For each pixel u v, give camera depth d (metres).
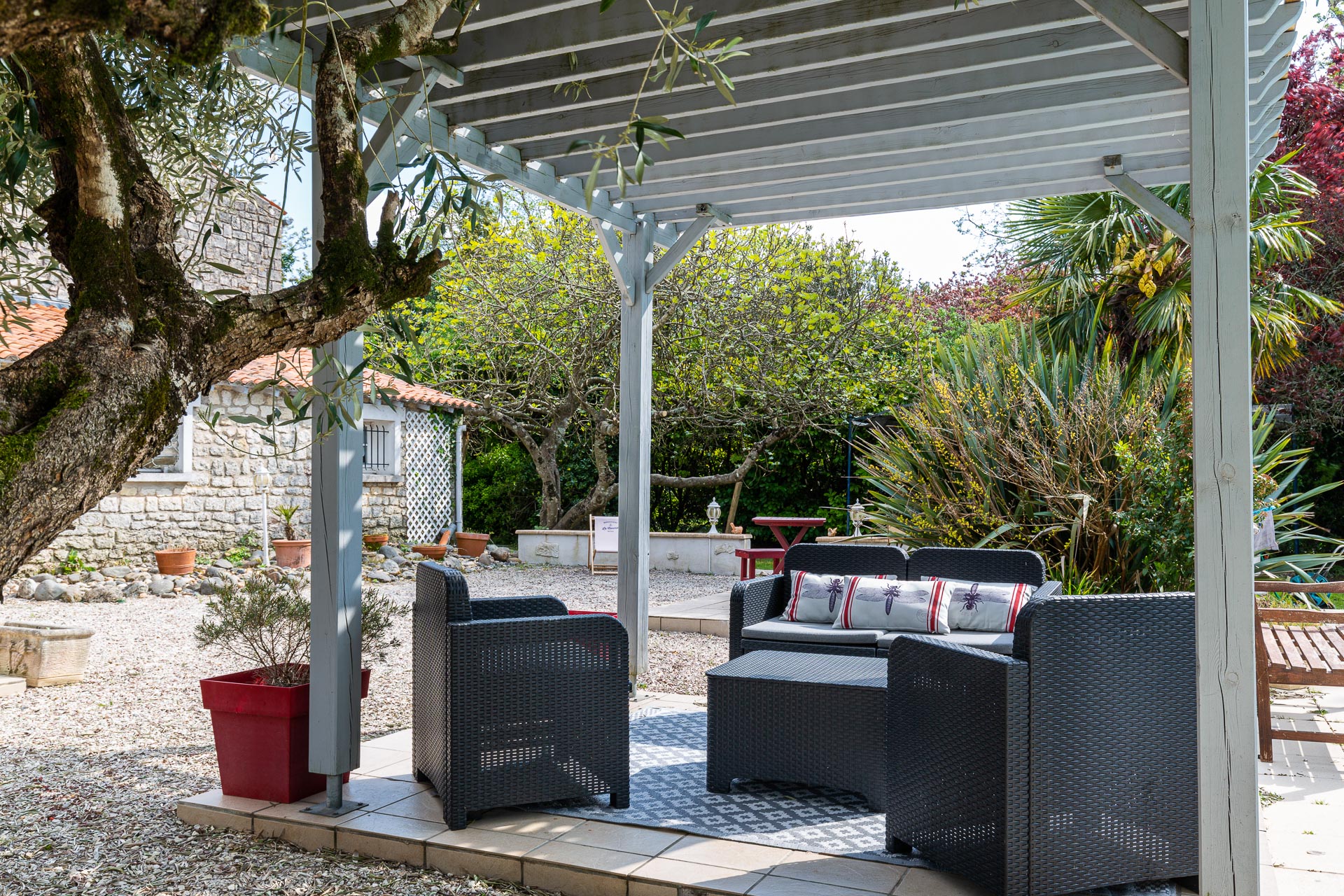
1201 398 2.48
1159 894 2.99
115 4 1.41
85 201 1.91
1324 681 4.21
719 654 7.32
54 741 5.04
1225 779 2.46
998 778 2.77
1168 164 4.87
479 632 3.45
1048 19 3.42
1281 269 11.23
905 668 3.21
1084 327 8.55
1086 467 6.54
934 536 7.13
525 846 3.26
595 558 13.02
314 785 3.82
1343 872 3.10
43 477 1.62
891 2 3.41
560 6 3.39
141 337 1.85
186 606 9.68
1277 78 3.89
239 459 12.48
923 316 15.60
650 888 2.98
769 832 3.41
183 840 3.54
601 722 3.67
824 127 4.51
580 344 13.71
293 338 2.15
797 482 15.43
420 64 3.66
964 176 5.29
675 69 2.12
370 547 13.47
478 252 12.80
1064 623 2.83
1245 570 2.45
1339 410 11.20
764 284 13.16
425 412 15.22
